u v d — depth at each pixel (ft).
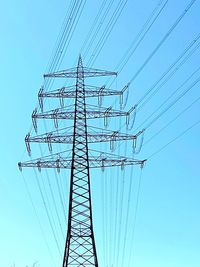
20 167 168.14
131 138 169.27
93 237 150.00
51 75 183.01
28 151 170.40
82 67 183.83
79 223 151.74
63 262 147.13
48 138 169.17
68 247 148.15
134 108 169.99
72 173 160.35
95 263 146.82
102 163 167.32
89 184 158.40
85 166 162.20
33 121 175.01
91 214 153.28
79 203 155.02
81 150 164.86
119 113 173.06
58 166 166.71
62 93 179.93
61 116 175.42
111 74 181.06
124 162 168.25
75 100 176.55
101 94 179.42
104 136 169.27
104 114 173.99
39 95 179.52
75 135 167.84
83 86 180.14
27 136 169.17
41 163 166.71
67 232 150.20
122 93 177.27
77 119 171.63
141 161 168.25
